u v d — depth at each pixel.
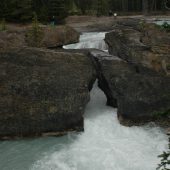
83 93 17.98
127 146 16.14
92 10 62.69
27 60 18.28
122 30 23.17
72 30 27.52
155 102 18.84
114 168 14.39
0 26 29.36
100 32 34.44
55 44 25.69
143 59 20.22
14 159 15.22
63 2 45.22
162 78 19.50
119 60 20.23
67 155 15.42
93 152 15.64
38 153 15.66
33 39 24.53
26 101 17.48
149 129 17.81
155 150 15.72
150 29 22.86
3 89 17.48
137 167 14.38
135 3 68.88
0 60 17.94
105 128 17.91
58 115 17.41
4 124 17.09
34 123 17.25
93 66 20.11
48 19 42.91
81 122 17.64
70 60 19.11
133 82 19.08
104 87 20.42
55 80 18.11
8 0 40.22
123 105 18.50
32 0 42.59
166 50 20.55
